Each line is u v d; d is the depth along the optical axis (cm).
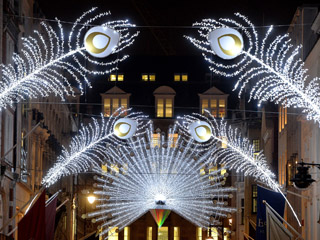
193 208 5981
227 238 7562
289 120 5603
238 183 7912
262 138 7444
